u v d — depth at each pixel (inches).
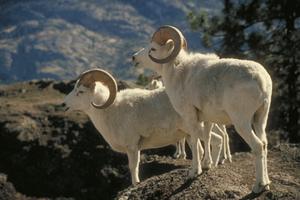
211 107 537.3
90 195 1247.5
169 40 584.1
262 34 1331.2
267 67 1291.8
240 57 1312.7
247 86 506.3
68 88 1632.6
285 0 1338.6
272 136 1300.4
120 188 1227.9
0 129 1355.8
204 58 560.4
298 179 567.5
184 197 546.0
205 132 573.0
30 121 1373.0
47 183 1284.4
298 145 666.2
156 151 1159.0
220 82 525.7
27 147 1323.8
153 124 674.8
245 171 585.3
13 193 1273.4
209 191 539.8
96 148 1286.9
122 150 699.4
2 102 1515.7
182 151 880.3
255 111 510.0
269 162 624.1
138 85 1435.8
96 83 689.0
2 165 1320.1
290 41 1294.3
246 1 1354.6
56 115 1382.9
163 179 599.2
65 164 1291.8
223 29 1343.5
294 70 1299.2
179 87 566.3
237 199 524.7
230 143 1181.1
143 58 609.3
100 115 690.8
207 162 577.9
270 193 509.4
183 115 566.6
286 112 1302.9
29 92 1641.2
